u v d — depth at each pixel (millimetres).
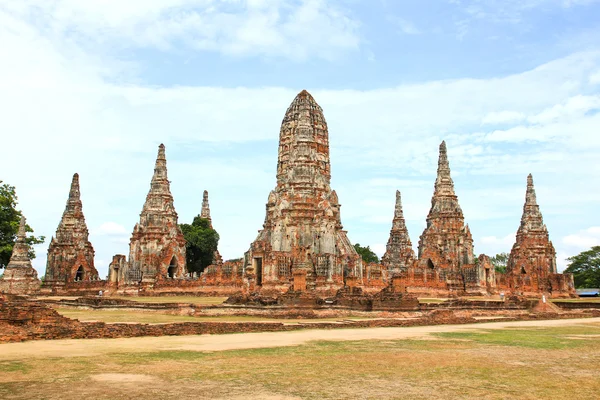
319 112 92312
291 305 48375
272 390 17094
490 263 90562
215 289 80438
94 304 51438
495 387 17984
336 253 80250
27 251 72500
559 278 103250
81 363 20844
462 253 97500
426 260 98062
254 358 22938
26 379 17906
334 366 21406
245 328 34188
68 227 99812
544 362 23156
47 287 96500
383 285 83062
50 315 28516
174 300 66312
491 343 29953
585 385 18438
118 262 85938
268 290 70750
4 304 27375
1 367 19828
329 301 53781
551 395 16938
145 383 17672
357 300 50812
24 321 27594
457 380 19047
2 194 79375
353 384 18172
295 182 79250
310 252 74938
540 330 39188
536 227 111062
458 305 54594
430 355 24750
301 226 77188
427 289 86312
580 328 41250
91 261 102250
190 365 21016
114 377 18438
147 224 93875
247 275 74000
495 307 56781
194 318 41969
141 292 83188
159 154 98125
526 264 109375
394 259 116688
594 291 125625
